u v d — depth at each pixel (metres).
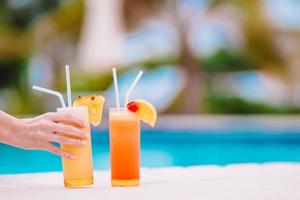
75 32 9.13
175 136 7.79
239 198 1.59
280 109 8.95
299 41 8.90
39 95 9.20
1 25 9.16
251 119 8.48
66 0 9.11
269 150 7.52
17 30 9.19
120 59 9.09
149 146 7.60
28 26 9.16
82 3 9.09
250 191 1.70
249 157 7.12
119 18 9.08
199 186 1.82
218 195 1.64
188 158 7.02
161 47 9.05
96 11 9.10
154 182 1.95
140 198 1.60
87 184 1.89
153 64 9.02
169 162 6.73
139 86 9.00
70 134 1.86
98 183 1.98
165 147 7.58
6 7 9.12
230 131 7.83
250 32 8.95
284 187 1.78
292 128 7.70
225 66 9.01
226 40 9.02
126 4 9.06
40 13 9.13
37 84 9.19
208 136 7.82
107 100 8.96
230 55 9.02
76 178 1.86
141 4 9.03
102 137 7.61
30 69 9.22
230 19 8.98
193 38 9.03
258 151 7.48
